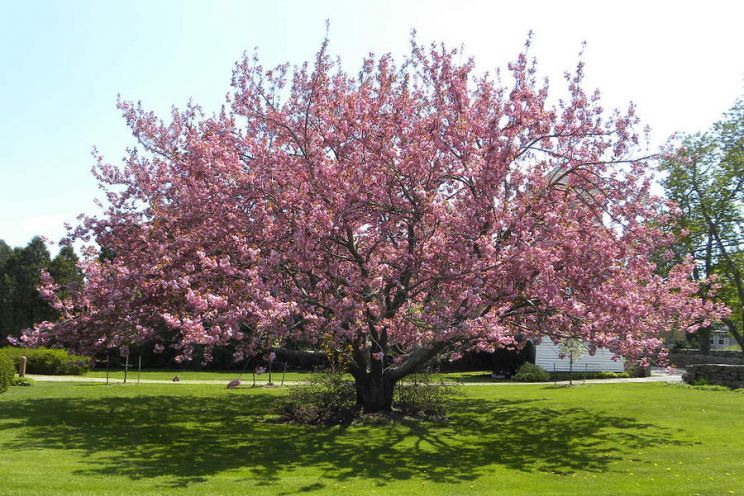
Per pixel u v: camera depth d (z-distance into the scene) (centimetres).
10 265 5144
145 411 1590
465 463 1006
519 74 1232
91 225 1418
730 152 3039
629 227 1233
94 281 1312
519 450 1117
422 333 1244
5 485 773
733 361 3675
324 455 1057
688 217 3011
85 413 1520
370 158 1214
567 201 1262
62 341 1377
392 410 1495
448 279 1165
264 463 985
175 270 1202
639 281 1377
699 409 1587
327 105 1300
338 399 1531
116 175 1443
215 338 987
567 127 1280
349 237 1259
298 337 1201
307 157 1252
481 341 1227
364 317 1182
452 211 1273
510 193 1330
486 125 1180
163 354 3716
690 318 1369
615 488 830
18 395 1897
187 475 881
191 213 1292
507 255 1063
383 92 1282
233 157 1221
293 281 1213
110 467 917
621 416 1512
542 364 3033
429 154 1204
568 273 1143
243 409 1659
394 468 962
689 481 861
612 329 1136
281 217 1163
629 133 1272
